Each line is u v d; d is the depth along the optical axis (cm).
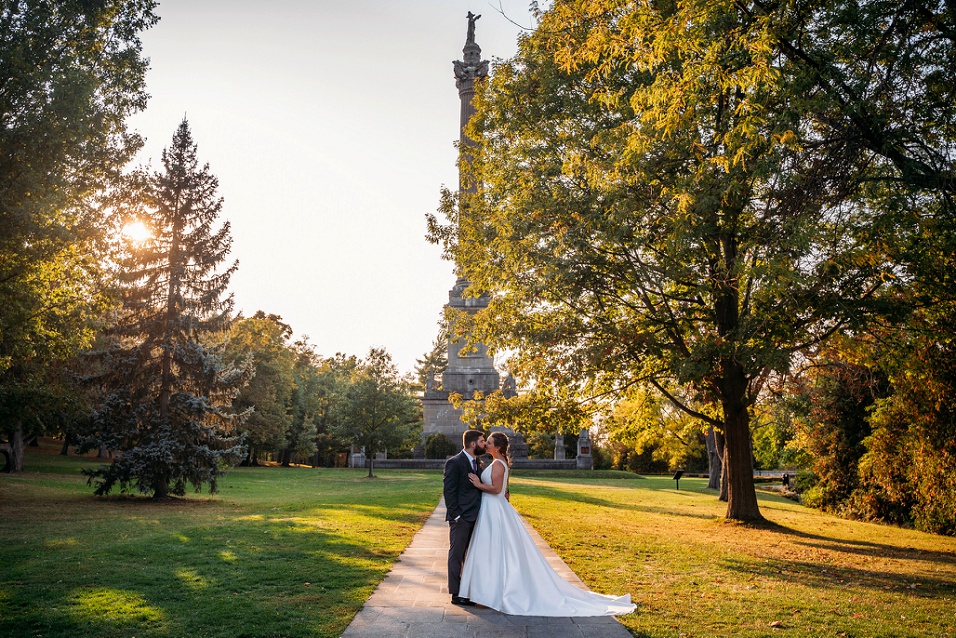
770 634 763
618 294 2014
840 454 2914
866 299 1466
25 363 2958
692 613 854
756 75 981
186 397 2927
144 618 806
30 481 3453
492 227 2006
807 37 1192
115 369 2931
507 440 914
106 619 794
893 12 1090
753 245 1350
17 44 1825
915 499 2398
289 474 5056
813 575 1228
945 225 1126
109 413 2902
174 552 1252
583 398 2258
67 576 1046
